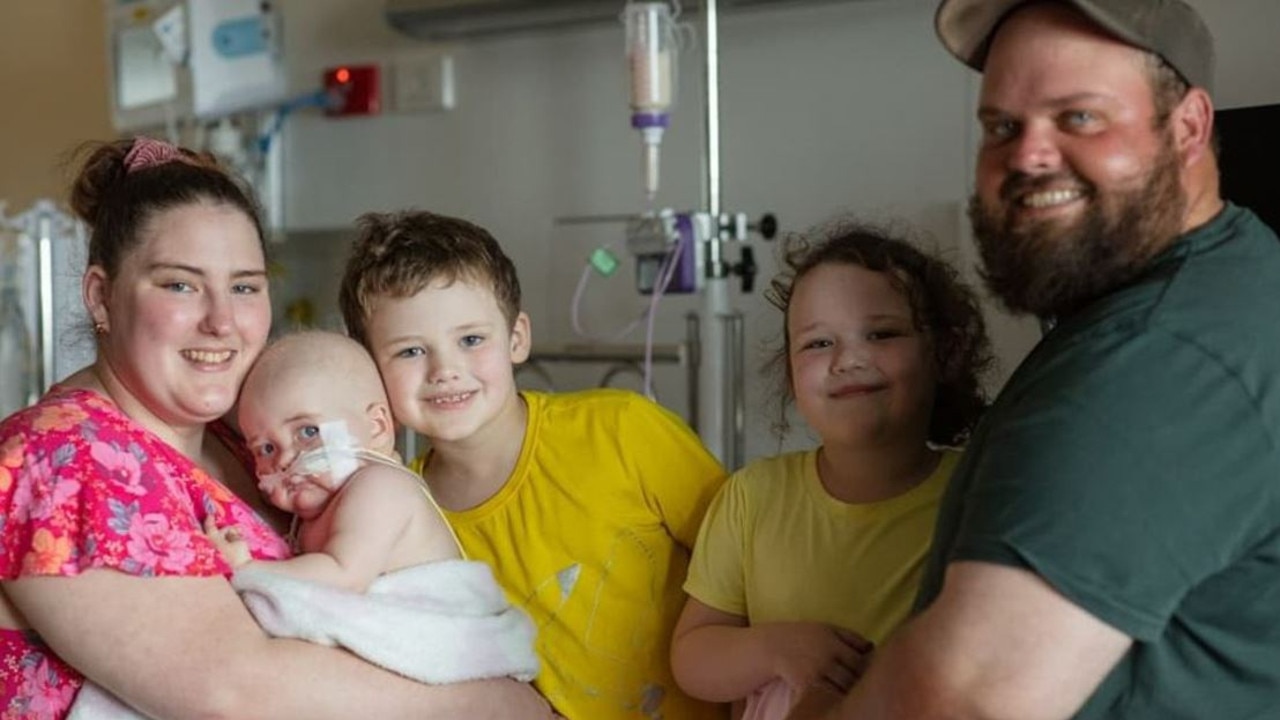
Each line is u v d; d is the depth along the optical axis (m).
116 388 1.46
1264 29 2.08
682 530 1.72
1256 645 1.09
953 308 1.59
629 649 1.70
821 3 2.46
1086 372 1.07
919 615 1.13
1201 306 1.09
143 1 3.12
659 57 2.34
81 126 3.70
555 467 1.72
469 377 1.65
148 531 1.31
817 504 1.58
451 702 1.44
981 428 1.21
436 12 2.68
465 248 1.66
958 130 2.33
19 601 1.29
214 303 1.43
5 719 1.33
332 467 1.50
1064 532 1.03
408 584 1.48
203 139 3.11
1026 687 1.04
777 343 2.41
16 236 2.80
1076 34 1.16
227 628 1.33
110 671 1.29
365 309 1.66
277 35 3.07
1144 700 1.11
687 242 2.27
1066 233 1.15
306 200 3.14
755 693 1.55
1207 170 1.21
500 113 2.86
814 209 2.48
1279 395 1.06
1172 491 1.03
